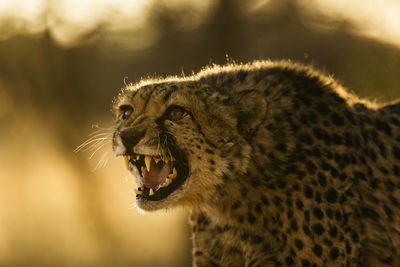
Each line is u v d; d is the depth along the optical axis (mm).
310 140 8539
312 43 20812
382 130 9055
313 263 8352
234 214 8711
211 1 21328
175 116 8609
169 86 8656
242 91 8656
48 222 24766
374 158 8820
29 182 28828
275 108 8711
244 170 8516
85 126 24859
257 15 21172
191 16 22812
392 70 19656
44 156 27891
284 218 8461
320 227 8320
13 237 23109
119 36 25734
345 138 8656
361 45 20547
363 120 8992
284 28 21219
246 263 8727
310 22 21859
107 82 24969
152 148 8516
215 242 9023
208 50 21125
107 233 23109
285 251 8477
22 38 25203
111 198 25594
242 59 20562
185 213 20469
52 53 25047
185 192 8656
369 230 8594
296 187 8422
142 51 24734
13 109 25438
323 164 8438
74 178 24297
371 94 19281
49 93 24984
